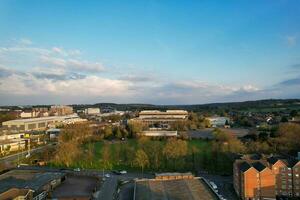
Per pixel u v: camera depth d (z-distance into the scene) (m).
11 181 137.75
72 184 146.75
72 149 197.62
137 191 119.38
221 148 174.12
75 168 181.00
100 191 137.25
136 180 134.75
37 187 125.81
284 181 128.12
